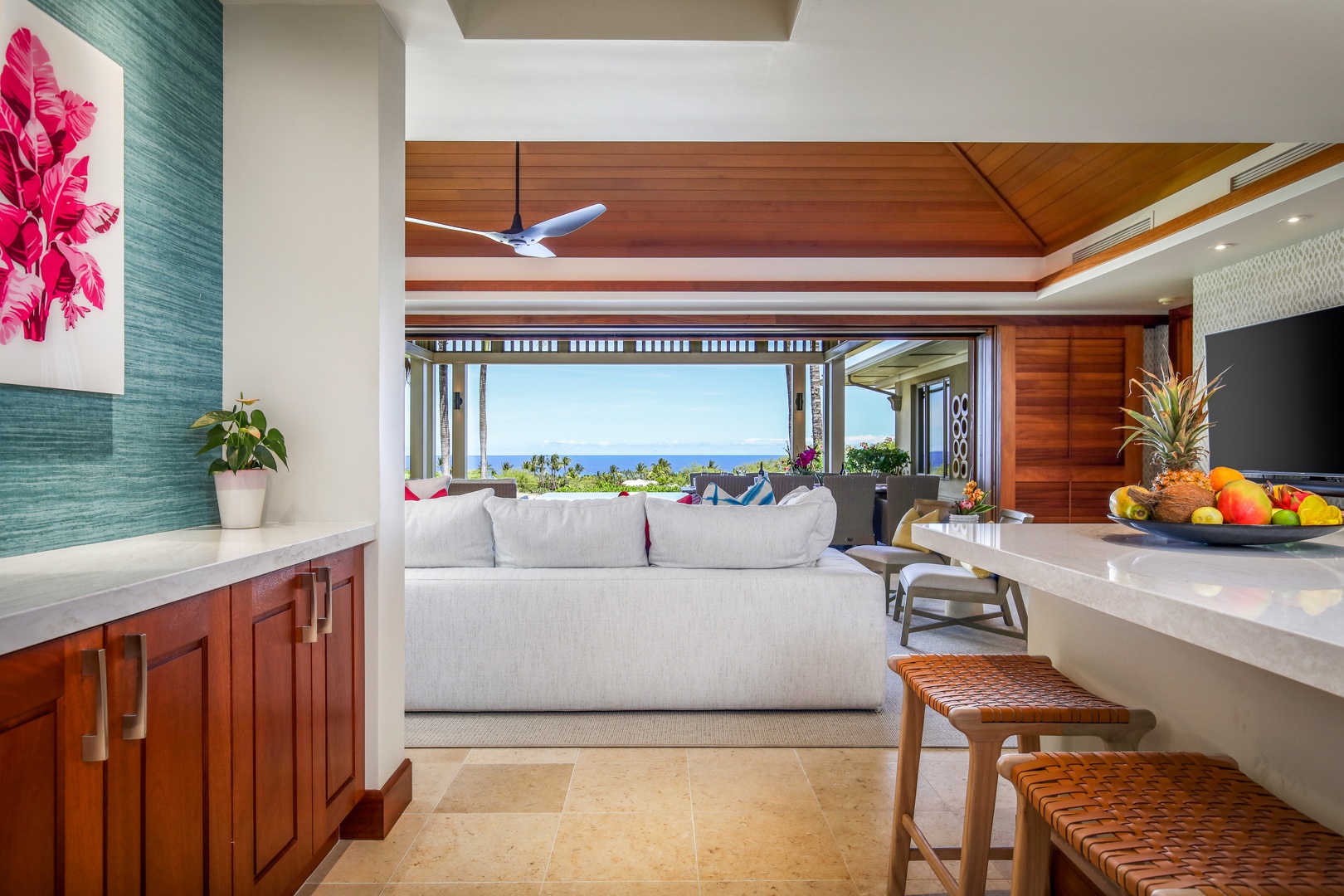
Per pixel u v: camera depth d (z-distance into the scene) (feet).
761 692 10.25
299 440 7.22
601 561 10.64
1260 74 8.55
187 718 4.33
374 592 7.11
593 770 8.47
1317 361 13.91
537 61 8.30
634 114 9.64
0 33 4.68
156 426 6.36
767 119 9.81
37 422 5.10
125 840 3.82
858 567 10.86
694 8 7.87
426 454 35.01
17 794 3.18
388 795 7.10
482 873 6.35
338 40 7.27
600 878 6.27
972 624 13.69
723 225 19.86
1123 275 17.17
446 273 20.30
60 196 5.15
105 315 5.58
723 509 10.72
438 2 7.22
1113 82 8.79
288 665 5.55
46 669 3.32
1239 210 12.99
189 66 6.79
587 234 19.99
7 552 4.83
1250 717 4.35
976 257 20.40
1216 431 16.44
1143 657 5.35
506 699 10.22
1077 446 21.77
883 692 10.31
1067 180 17.20
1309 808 3.94
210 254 7.09
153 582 3.98
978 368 22.76
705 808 7.52
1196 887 2.68
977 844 4.66
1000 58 8.21
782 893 6.04
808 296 20.01
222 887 4.68
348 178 7.24
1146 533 5.78
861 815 7.38
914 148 17.99
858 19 7.45
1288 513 4.71
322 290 7.24
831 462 36.91
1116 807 3.33
